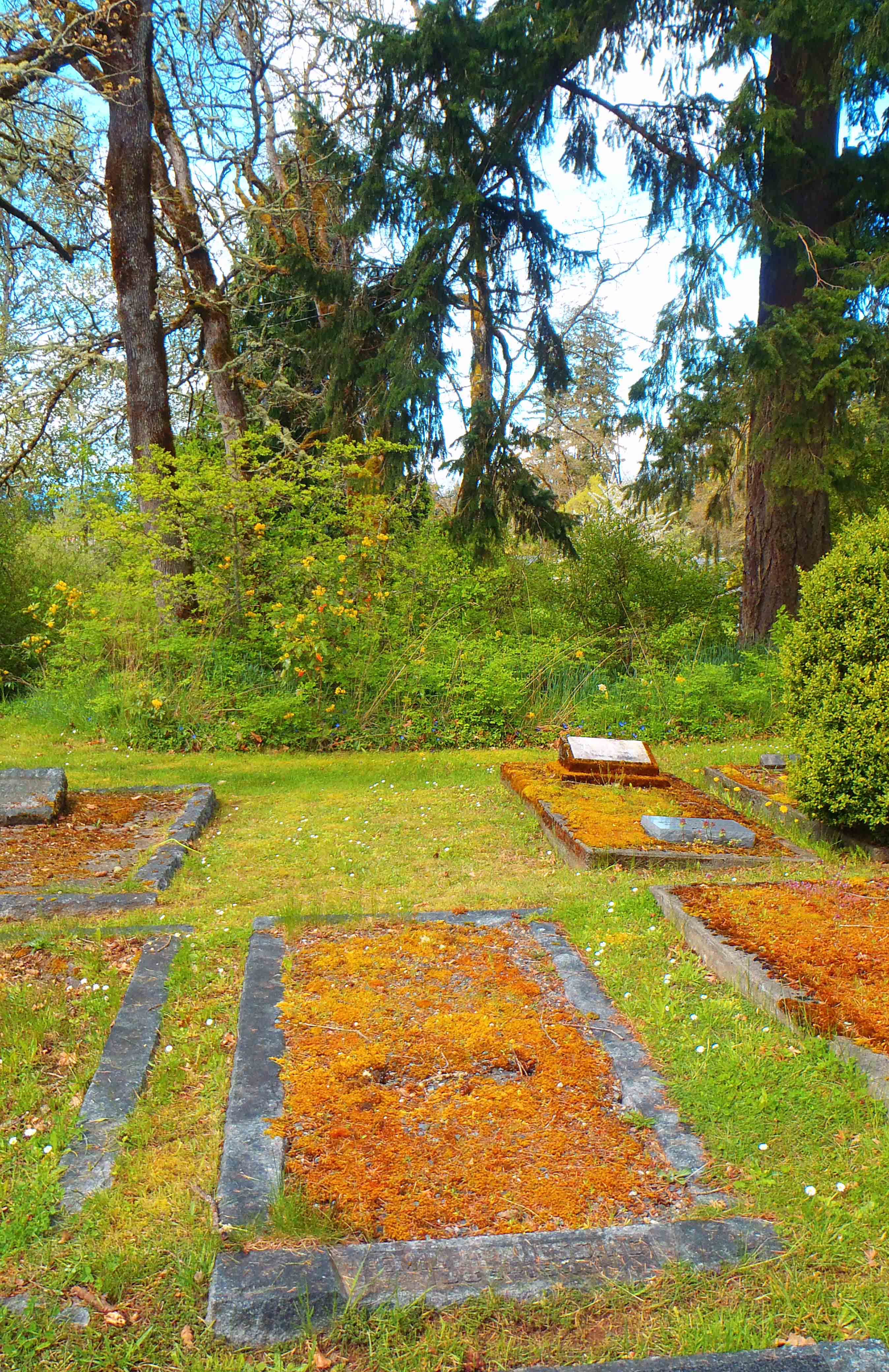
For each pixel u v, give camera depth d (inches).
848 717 211.0
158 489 386.0
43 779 250.2
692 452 488.1
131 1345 81.0
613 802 248.4
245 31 541.0
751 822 238.4
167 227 584.1
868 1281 88.5
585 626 487.5
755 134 438.9
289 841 232.8
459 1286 87.3
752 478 480.7
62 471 548.4
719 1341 81.5
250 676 377.1
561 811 237.5
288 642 362.3
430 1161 105.4
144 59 440.1
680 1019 137.2
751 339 413.1
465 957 156.9
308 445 623.2
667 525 612.7
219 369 550.3
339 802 273.0
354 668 374.3
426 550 440.5
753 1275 89.0
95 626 389.4
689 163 504.7
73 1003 139.7
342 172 515.8
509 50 469.7
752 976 141.9
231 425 529.7
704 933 157.9
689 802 251.8
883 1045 122.3
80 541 546.6
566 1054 127.3
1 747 351.6
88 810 254.7
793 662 228.7
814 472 430.9
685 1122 113.4
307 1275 87.2
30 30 404.2
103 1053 126.3
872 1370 77.9
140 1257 90.4
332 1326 83.1
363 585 404.2
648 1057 127.5
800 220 465.4
